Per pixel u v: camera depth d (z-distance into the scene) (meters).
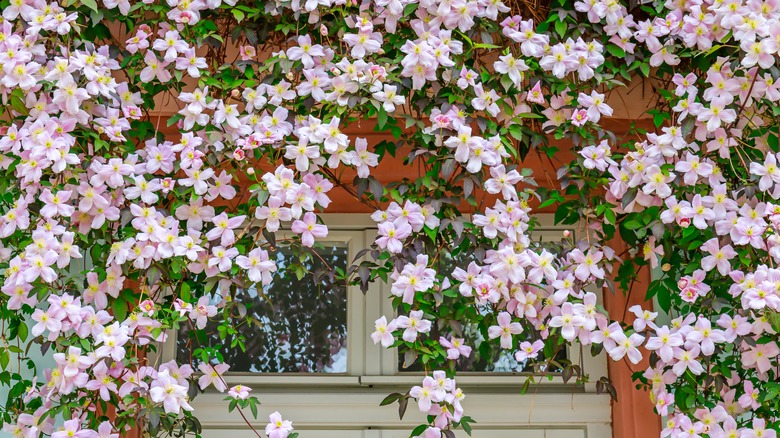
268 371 2.71
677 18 2.25
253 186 2.07
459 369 2.70
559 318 2.10
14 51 2.04
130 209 2.08
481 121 2.13
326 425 2.60
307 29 2.26
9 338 2.15
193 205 2.12
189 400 2.10
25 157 2.04
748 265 2.12
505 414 2.62
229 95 2.27
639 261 2.32
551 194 2.21
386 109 2.09
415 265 2.06
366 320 2.71
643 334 2.60
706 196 2.14
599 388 2.25
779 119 2.28
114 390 2.00
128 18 2.22
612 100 2.60
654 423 2.57
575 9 2.28
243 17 2.18
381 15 2.18
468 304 2.09
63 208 2.02
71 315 1.99
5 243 2.11
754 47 2.10
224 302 2.13
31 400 2.14
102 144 2.09
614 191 2.17
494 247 2.12
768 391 2.08
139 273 2.15
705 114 2.16
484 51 2.38
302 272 2.10
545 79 2.24
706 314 2.29
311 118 2.09
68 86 2.05
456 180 2.13
